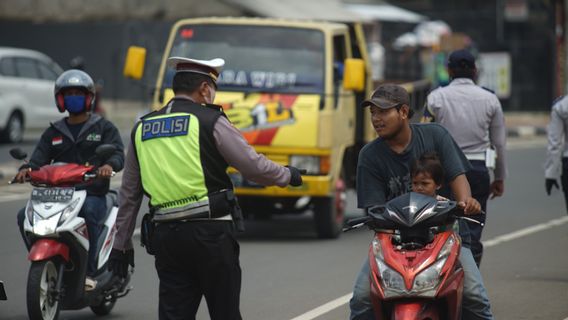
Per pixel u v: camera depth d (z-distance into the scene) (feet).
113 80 299.58
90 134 73.87
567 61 244.63
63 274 70.74
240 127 110.01
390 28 323.16
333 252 104.06
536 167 186.70
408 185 57.41
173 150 53.42
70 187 70.44
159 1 273.54
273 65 114.11
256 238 114.52
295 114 110.32
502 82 287.07
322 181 108.99
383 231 53.36
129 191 55.42
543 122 283.59
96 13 278.05
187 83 54.70
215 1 268.21
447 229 54.34
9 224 118.11
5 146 199.93
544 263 97.66
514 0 312.91
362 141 126.21
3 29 305.73
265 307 78.59
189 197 53.21
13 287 85.92
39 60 211.82
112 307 77.51
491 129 78.54
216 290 54.24
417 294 50.16
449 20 344.08
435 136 57.82
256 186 109.60
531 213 133.69
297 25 116.78
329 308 78.23
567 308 78.43
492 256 101.60
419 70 252.83
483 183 77.51
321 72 113.60
